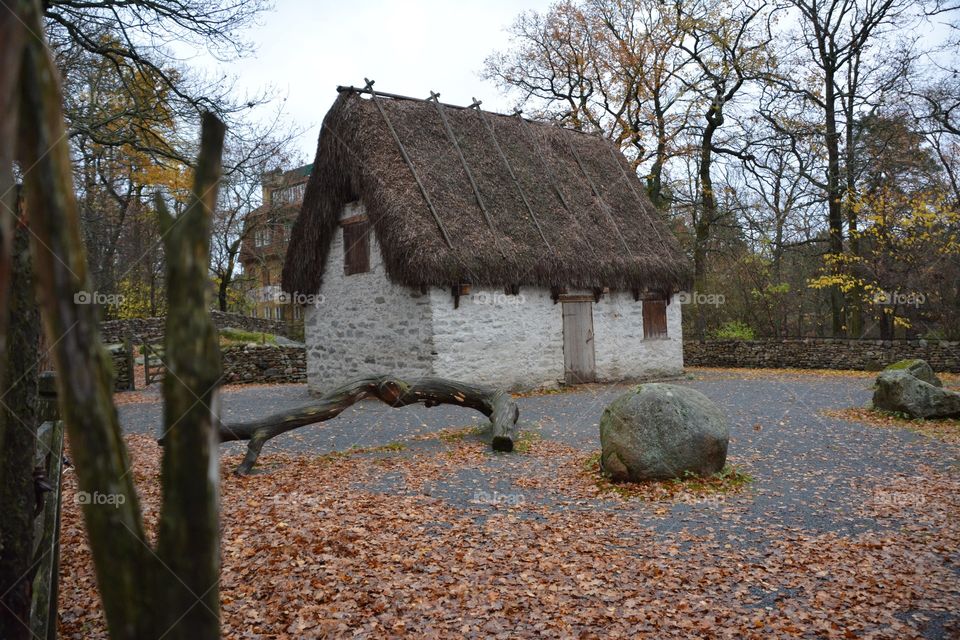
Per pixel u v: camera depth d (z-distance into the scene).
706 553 5.29
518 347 15.07
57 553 3.56
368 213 14.02
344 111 14.88
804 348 20.33
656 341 18.14
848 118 22.44
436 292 13.70
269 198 26.78
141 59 11.05
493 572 4.96
